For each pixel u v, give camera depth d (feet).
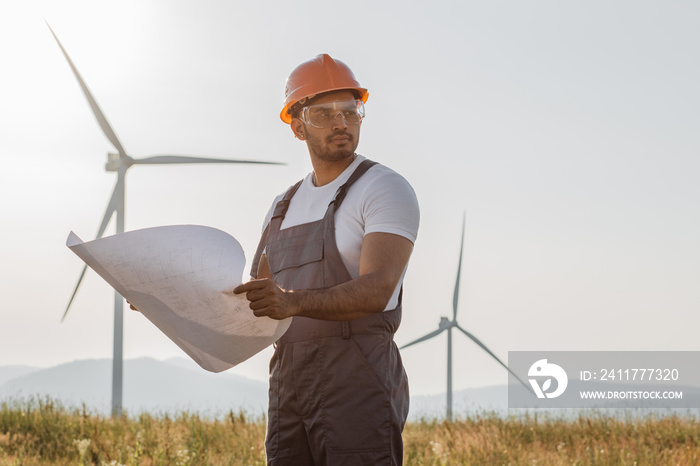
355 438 9.24
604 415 35.76
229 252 8.04
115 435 28.81
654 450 25.94
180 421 32.91
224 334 8.30
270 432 9.99
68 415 32.24
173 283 7.97
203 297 8.04
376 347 9.43
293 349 9.67
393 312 9.68
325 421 9.38
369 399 9.29
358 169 9.98
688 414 35.19
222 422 32.48
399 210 9.34
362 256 9.24
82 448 21.45
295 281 9.87
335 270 9.64
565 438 31.45
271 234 10.55
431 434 33.27
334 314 8.59
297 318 9.73
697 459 23.84
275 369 9.96
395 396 9.47
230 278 8.04
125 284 8.00
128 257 7.84
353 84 10.23
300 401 9.60
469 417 37.88
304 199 10.39
